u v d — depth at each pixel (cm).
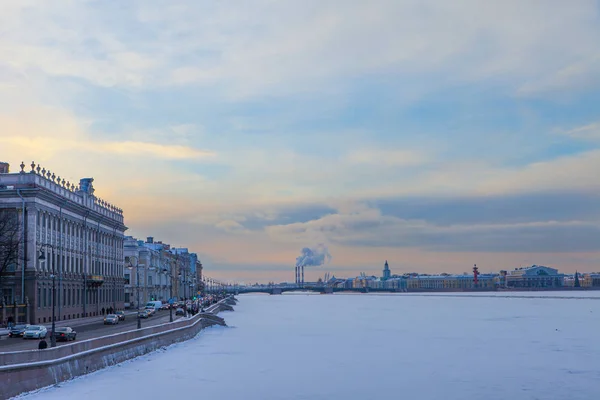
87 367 6462
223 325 14912
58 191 11850
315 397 5975
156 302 18012
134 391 5850
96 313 14025
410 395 6116
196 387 6284
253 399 5859
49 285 11169
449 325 15688
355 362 8275
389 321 17500
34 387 5325
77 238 12950
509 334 12812
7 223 10262
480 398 6009
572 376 7194
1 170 11481
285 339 11469
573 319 18150
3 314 9594
